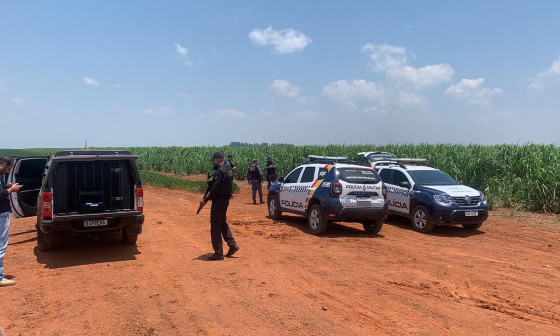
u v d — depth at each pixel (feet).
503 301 19.15
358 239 33.17
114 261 25.84
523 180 51.67
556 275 23.58
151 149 163.63
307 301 18.80
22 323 16.17
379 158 61.46
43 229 25.44
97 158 26.63
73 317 16.80
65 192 27.40
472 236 35.29
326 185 33.83
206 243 30.96
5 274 23.12
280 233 34.83
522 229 38.40
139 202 27.89
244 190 75.20
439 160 62.54
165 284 21.12
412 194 38.32
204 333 15.34
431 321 16.63
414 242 32.48
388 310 17.81
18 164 31.14
